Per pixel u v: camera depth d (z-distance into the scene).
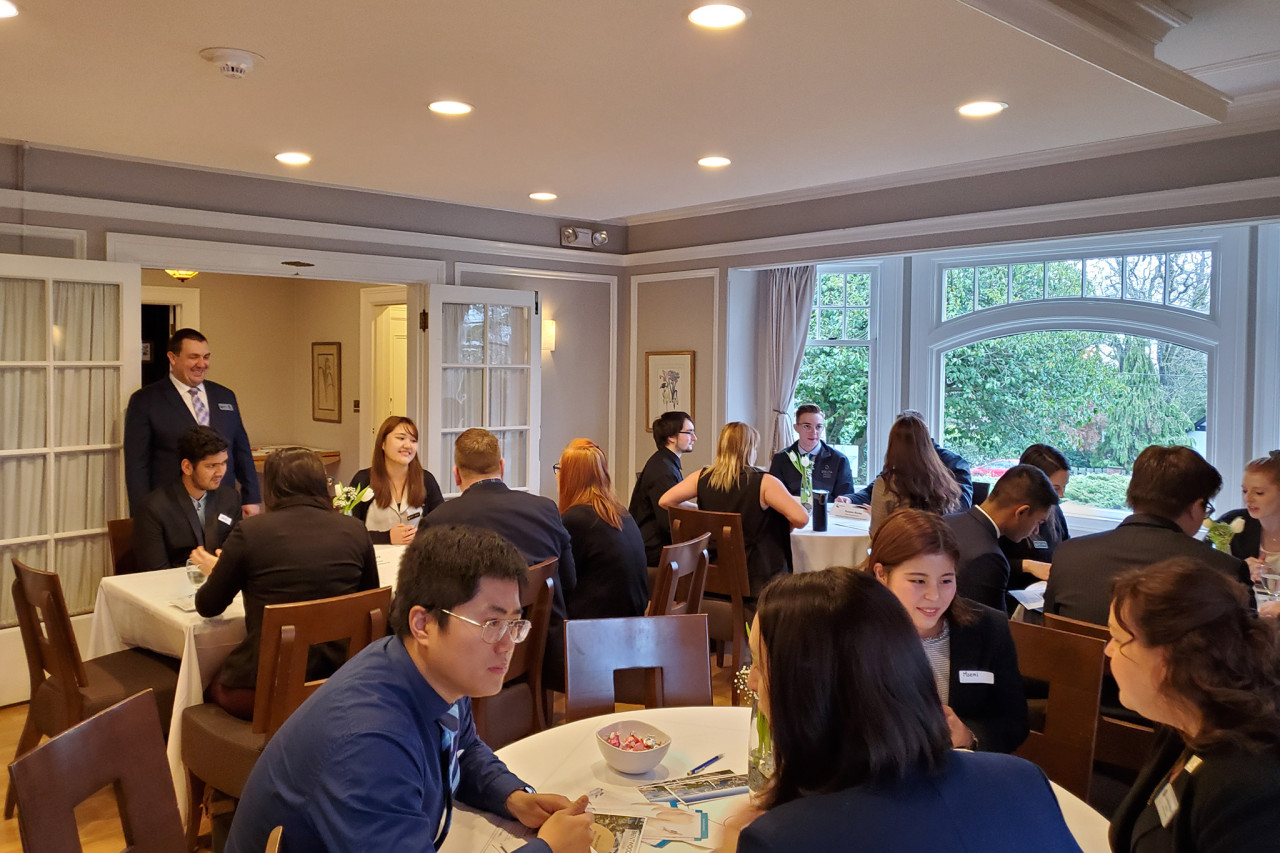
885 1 2.18
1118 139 4.36
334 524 2.71
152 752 1.71
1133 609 1.29
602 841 1.54
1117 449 5.38
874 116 3.25
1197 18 3.11
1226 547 3.04
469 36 2.43
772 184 4.60
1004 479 2.72
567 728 2.02
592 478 3.45
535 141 3.67
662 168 4.21
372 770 1.30
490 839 1.58
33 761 1.48
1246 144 4.08
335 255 5.43
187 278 7.63
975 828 0.99
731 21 2.32
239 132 3.55
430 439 5.84
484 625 1.38
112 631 3.30
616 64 2.66
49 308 4.21
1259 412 4.75
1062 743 2.13
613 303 6.91
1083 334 5.46
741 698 2.18
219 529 3.66
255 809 1.35
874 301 6.27
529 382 6.26
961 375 5.95
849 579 1.09
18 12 2.27
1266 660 1.22
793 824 0.98
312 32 2.41
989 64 2.66
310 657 2.66
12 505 4.20
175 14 2.29
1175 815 1.24
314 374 8.16
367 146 3.78
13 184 4.31
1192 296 5.01
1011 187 4.87
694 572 3.55
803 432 5.71
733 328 6.34
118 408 4.44
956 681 2.04
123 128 3.50
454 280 6.02
